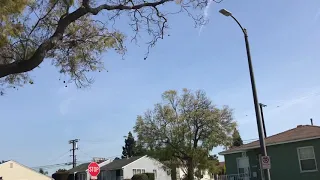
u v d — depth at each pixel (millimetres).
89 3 11789
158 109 37781
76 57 13867
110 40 13797
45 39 11852
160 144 35969
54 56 13609
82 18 13383
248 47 17906
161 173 61094
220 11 17406
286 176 26000
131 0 12625
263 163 16391
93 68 14219
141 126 36562
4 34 10961
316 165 24906
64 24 11375
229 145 35250
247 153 28641
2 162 56094
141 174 51656
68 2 11711
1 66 10555
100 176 63625
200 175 36750
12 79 13086
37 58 10789
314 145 25188
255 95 17312
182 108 36062
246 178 28234
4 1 10594
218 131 35000
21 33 11852
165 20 13727
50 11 12461
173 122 35812
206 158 35750
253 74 17578
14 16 11398
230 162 29703
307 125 29391
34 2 11961
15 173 53625
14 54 11969
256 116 17062
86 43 13742
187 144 35219
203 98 38938
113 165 62500
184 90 36125
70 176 69625
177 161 37344
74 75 14180
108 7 12227
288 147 26266
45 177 57219
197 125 35312
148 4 12812
